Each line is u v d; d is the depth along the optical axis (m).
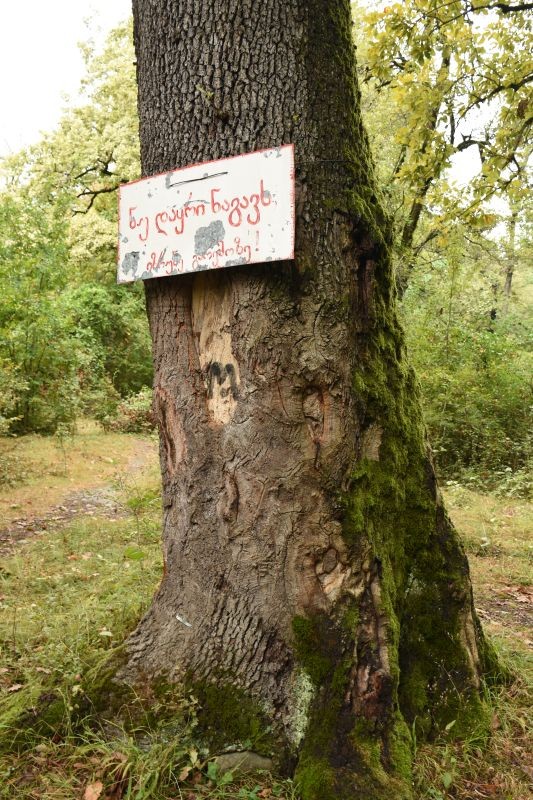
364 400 2.44
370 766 2.13
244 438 2.35
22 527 6.14
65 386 12.17
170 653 2.49
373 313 2.49
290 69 2.28
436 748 2.42
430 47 6.38
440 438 8.96
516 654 3.26
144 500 6.32
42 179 17.03
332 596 2.33
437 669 2.63
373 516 2.46
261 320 2.29
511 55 6.71
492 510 6.66
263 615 2.35
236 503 2.38
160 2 2.41
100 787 2.07
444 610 2.71
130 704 2.39
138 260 2.48
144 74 2.52
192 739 2.29
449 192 6.83
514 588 4.55
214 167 2.29
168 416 2.55
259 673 2.33
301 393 2.32
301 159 2.28
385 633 2.34
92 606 3.48
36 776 2.17
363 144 2.54
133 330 18.55
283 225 2.17
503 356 10.04
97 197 19.34
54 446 10.42
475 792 2.25
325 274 2.32
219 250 2.28
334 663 2.27
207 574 2.47
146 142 2.54
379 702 2.25
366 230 2.41
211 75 2.31
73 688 2.45
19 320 11.47
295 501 2.33
